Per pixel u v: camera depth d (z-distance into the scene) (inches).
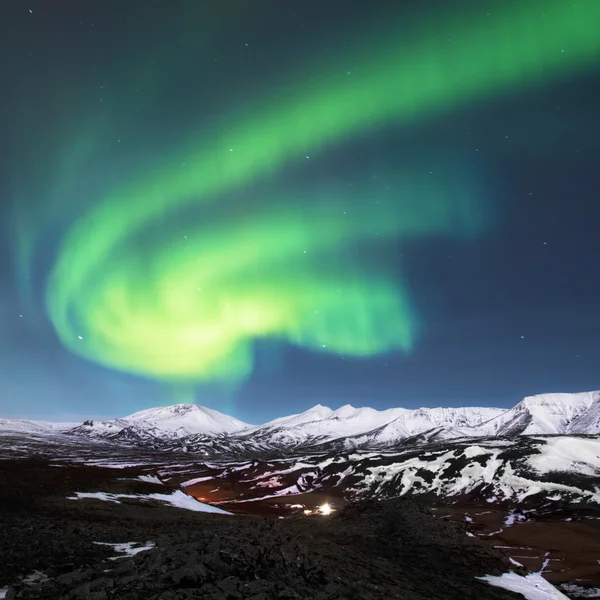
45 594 386.0
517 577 967.0
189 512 1590.8
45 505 1186.0
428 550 1041.5
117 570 439.8
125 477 2375.7
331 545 914.7
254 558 521.3
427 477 4325.8
